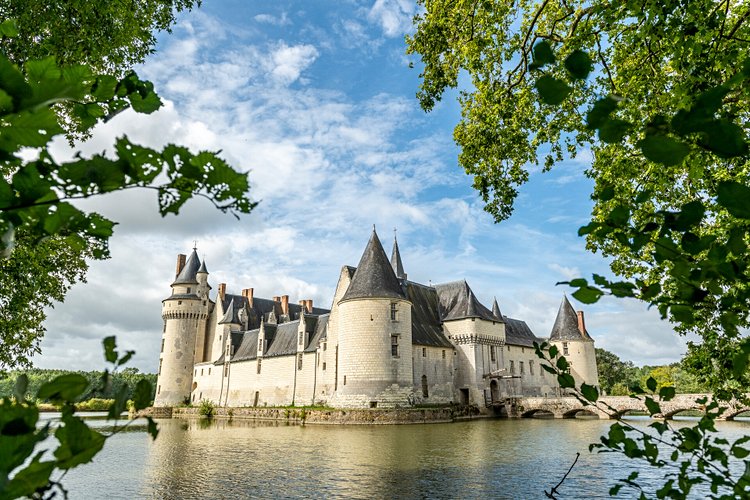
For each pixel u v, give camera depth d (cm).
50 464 153
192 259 8512
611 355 10212
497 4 1628
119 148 151
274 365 6638
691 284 246
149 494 1581
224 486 1689
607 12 717
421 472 1912
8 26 213
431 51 1858
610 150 1231
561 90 181
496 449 2594
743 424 4391
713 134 169
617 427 354
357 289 5169
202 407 6638
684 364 635
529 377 7631
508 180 1744
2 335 1499
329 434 3544
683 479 344
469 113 1848
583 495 1526
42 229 166
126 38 1276
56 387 150
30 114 138
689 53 640
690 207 235
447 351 6172
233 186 163
